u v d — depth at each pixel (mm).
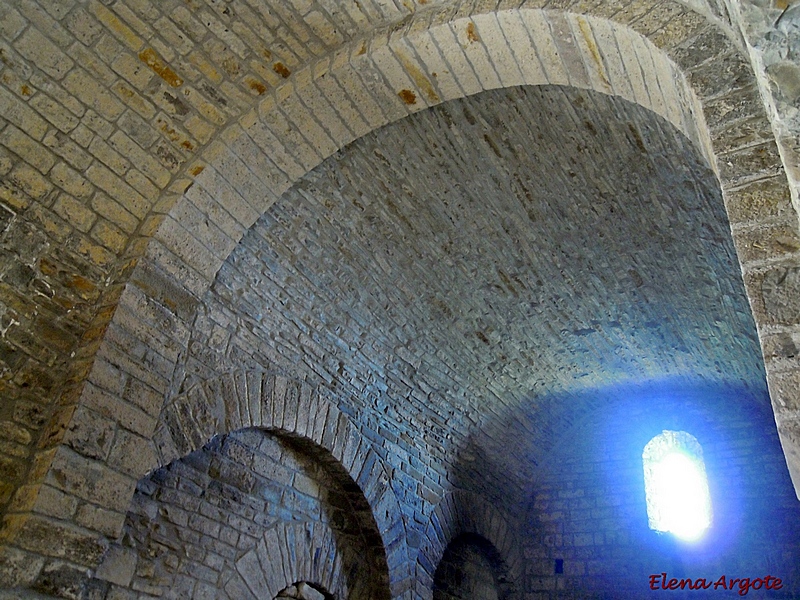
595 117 4301
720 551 7074
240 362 4660
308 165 4520
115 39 3740
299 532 5082
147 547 3885
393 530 5859
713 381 7422
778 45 1827
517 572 7816
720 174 2354
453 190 5238
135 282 3770
